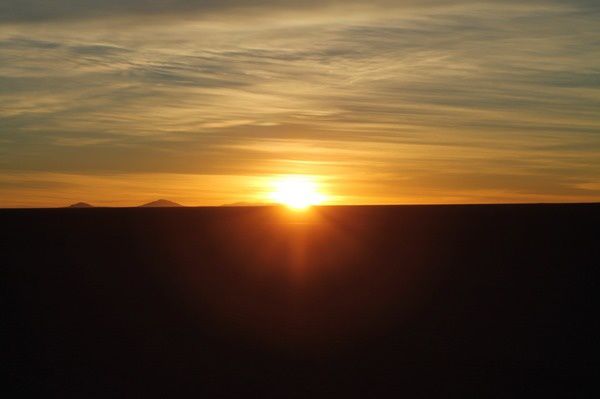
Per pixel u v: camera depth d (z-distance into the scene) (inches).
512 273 991.0
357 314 798.5
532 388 548.1
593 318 741.9
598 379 564.4
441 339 687.7
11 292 887.7
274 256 1246.9
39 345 663.1
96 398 533.0
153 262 1151.0
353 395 539.5
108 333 709.3
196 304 850.8
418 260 1147.9
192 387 558.9
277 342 685.3
